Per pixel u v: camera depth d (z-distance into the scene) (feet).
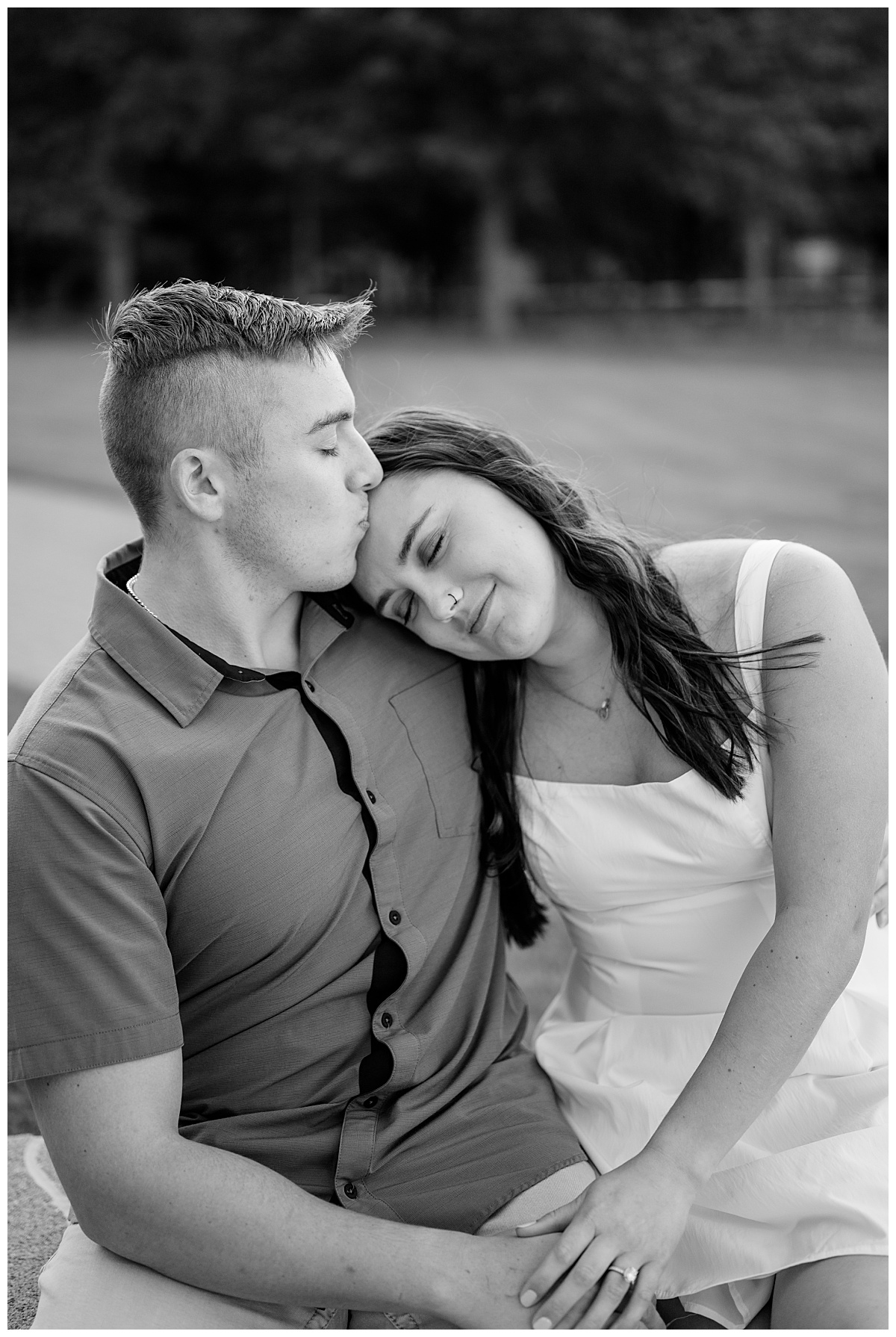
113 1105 5.28
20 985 5.35
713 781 6.17
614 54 82.64
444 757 6.56
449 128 86.69
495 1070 6.44
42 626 17.67
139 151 93.91
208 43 87.86
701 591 6.63
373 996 6.10
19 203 94.79
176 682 5.83
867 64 93.71
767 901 6.44
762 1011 5.67
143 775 5.63
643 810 6.40
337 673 6.46
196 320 5.95
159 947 5.51
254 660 6.25
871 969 6.57
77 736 5.65
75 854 5.45
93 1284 5.37
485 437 6.53
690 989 6.57
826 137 91.45
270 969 5.90
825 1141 5.84
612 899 6.61
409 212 96.84
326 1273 5.22
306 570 6.14
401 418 6.74
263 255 103.86
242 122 91.71
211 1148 5.34
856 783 5.90
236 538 6.06
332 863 5.97
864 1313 5.24
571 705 6.68
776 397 50.80
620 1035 6.68
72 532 24.53
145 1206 5.19
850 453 38.11
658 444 39.40
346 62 88.43
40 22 92.58
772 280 106.93
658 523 8.10
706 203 91.81
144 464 6.07
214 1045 6.02
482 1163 5.96
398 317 98.84
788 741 6.03
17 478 30.71
